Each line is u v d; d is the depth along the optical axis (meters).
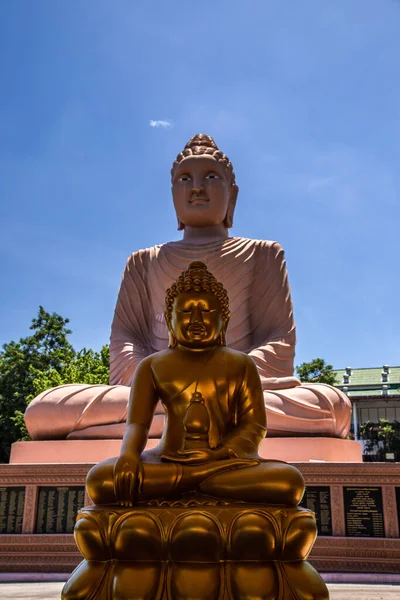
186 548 3.20
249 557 3.22
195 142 11.64
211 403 3.96
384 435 35.94
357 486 6.98
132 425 3.91
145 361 4.24
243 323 10.27
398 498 6.85
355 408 40.50
